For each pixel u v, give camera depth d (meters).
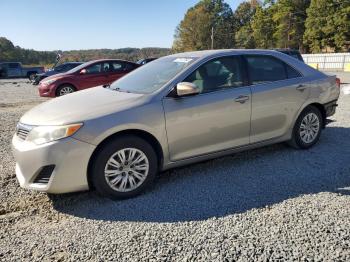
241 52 4.94
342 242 3.03
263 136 5.02
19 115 9.62
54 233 3.32
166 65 4.86
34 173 3.68
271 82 5.05
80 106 4.05
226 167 4.93
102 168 3.82
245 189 4.20
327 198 3.89
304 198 3.90
